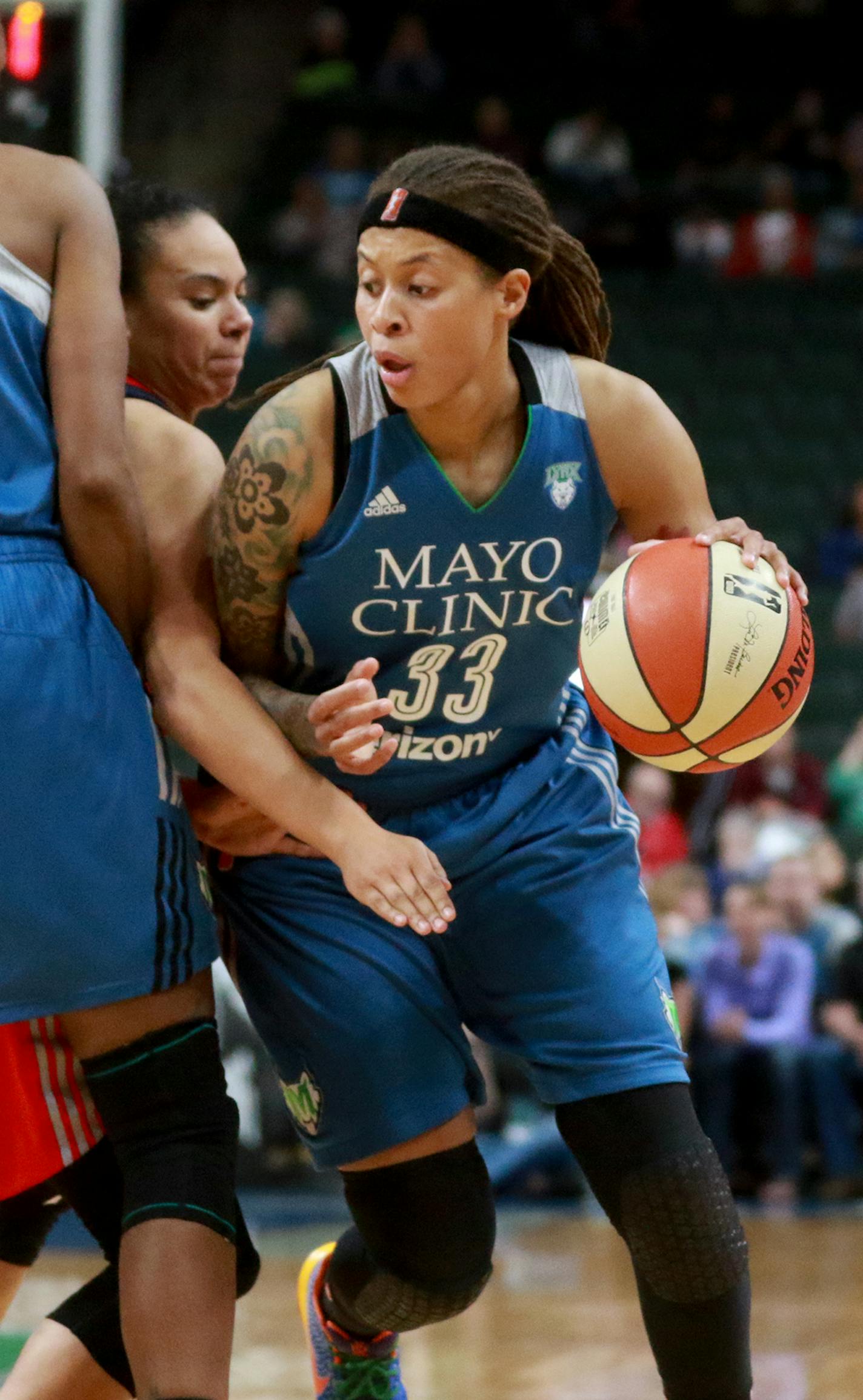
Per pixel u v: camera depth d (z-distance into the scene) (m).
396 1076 6.84
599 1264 16.28
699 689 6.48
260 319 38.97
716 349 41.72
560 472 6.68
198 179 46.41
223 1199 6.08
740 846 25.12
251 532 6.57
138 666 6.84
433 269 6.24
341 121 48.09
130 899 6.10
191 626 6.75
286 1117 21.08
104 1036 6.21
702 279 43.12
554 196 45.47
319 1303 7.84
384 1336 7.79
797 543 37.16
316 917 7.03
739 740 6.61
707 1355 6.56
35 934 5.91
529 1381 10.64
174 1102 6.17
